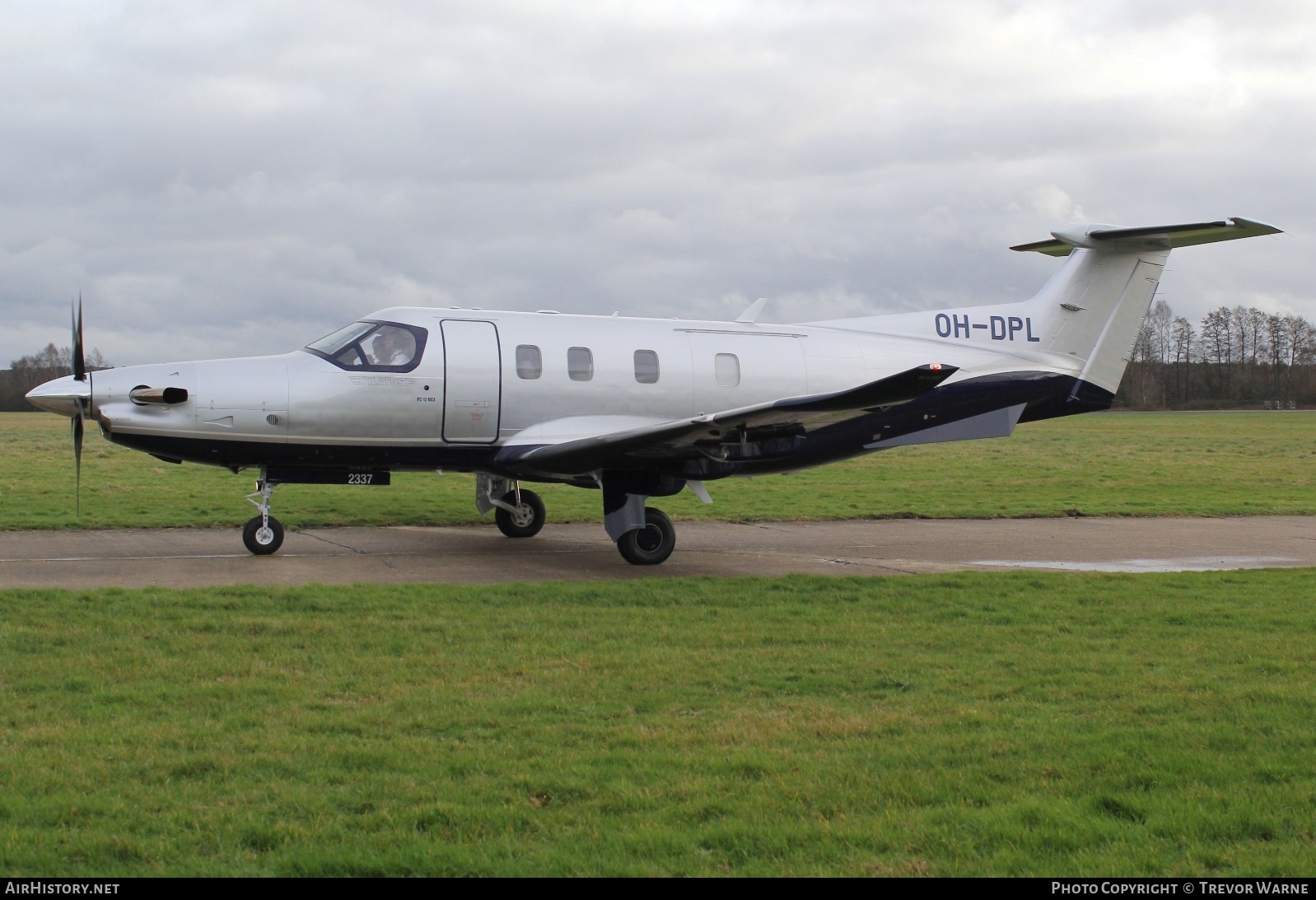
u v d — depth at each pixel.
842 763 5.40
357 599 9.48
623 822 4.66
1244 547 14.58
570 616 9.02
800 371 14.44
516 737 5.78
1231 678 7.11
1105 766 5.36
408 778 5.12
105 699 6.31
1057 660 7.59
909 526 17.02
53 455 28.59
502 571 11.99
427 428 12.98
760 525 17.05
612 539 12.67
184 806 4.74
